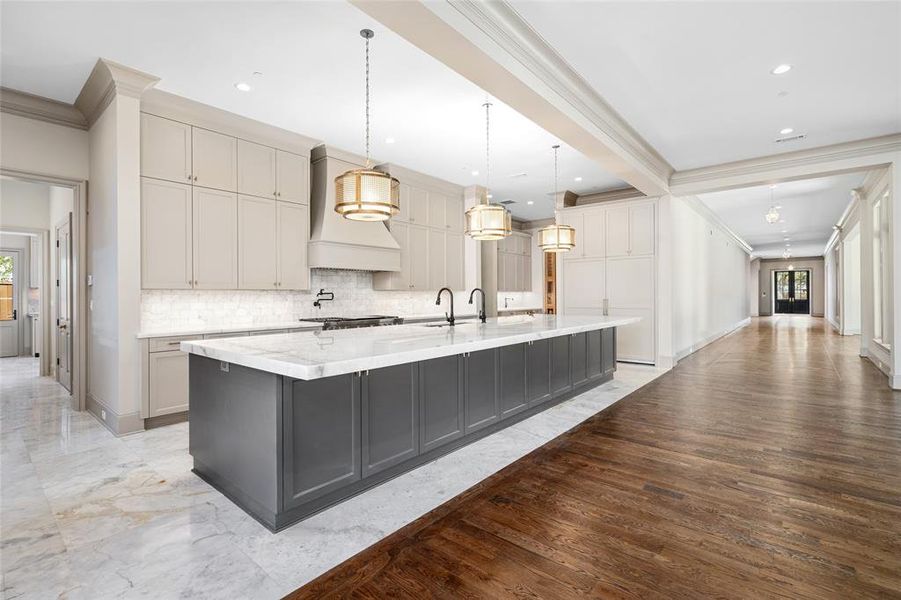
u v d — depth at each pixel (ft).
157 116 13.12
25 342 28.35
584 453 10.36
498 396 11.74
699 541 6.64
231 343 9.05
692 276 27.14
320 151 17.83
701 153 18.75
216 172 14.44
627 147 16.35
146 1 9.00
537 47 10.61
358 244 18.22
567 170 21.34
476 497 8.16
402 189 21.22
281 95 13.26
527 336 10.83
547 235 17.63
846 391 16.46
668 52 11.14
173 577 5.87
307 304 18.48
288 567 6.09
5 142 12.84
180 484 8.80
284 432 6.96
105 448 10.89
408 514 7.54
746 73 12.14
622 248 23.29
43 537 6.88
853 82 12.67
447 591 5.57
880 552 6.30
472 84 12.64
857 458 9.86
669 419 13.10
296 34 10.21
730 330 40.93
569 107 12.36
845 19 9.79
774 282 76.54
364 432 8.20
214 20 9.67
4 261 27.96
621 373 20.47
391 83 12.58
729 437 11.41
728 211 31.65
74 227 14.58
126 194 12.19
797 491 8.29
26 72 11.81
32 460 10.10
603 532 6.93
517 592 5.54
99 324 13.46
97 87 12.41
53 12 9.30
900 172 16.56
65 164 13.87
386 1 7.50
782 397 15.67
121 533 6.98
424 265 22.27
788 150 18.39
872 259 23.39
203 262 14.10
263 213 15.67
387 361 7.28
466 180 23.20
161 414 12.50
